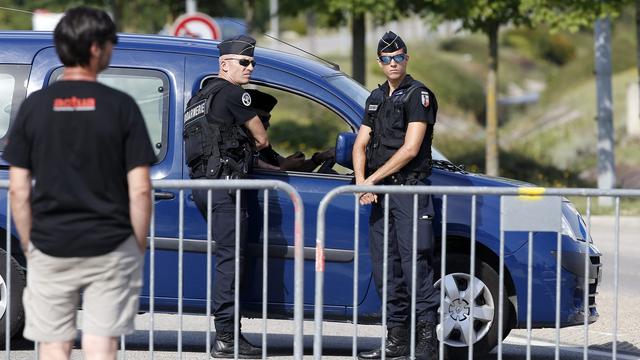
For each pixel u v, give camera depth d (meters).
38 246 15.16
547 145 97.38
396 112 22.00
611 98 61.16
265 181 18.78
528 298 19.91
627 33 159.12
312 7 63.88
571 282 22.92
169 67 23.30
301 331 18.80
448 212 22.59
